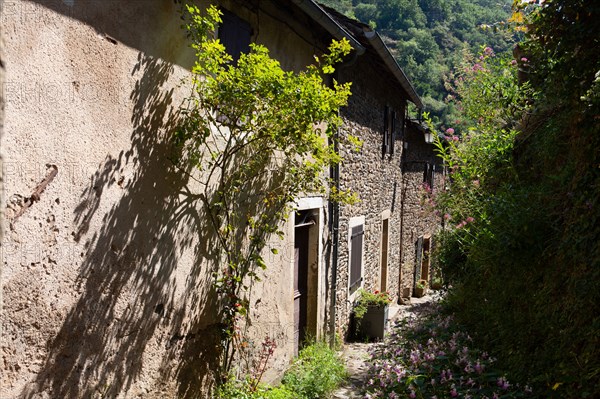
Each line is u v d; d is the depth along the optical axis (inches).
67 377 107.7
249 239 185.9
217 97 142.5
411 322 247.4
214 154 153.9
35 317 98.9
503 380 148.1
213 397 166.6
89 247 112.4
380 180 403.5
